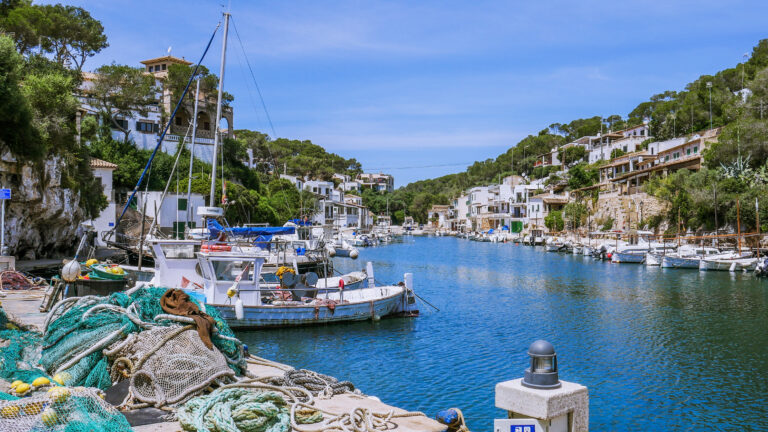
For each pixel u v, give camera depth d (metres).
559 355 19.06
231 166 75.25
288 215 80.00
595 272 48.62
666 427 12.93
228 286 20.80
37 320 12.57
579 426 5.98
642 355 19.09
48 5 57.22
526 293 34.75
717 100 90.56
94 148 56.94
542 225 104.94
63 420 5.05
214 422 6.14
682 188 64.38
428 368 17.22
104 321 8.53
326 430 6.59
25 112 28.75
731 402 14.43
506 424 5.72
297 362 17.73
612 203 82.31
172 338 8.06
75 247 40.56
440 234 148.50
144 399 7.30
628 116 148.50
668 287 37.84
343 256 68.94
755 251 51.41
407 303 25.19
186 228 34.69
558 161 140.12
